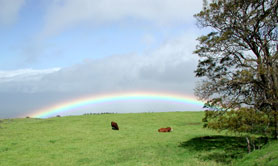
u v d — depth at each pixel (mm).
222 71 22719
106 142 27969
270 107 18641
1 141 28609
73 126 41062
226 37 20375
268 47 20250
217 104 19406
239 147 23062
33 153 23141
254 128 17750
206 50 22688
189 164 18516
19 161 20531
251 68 18719
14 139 29906
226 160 19094
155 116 53875
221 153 21438
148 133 34188
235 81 19141
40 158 21391
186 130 37219
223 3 21141
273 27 20531
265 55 19906
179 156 21328
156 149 24234
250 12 20203
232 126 18078
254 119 17297
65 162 20141
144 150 23828
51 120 49562
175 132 35219
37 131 36156
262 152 16688
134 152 23094
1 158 21406
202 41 22688
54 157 21734
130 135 32500
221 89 19828
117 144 26828
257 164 14789
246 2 20484
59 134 33406
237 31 20844
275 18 20266
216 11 21562
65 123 44781
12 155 22438
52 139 29828
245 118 17797
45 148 25141
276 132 19141
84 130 36812
